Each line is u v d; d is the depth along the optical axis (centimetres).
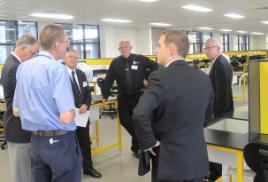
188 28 1512
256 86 192
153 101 138
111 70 352
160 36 153
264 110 194
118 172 322
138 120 138
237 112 261
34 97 153
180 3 773
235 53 1055
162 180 145
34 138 163
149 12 914
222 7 866
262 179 155
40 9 778
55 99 150
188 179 142
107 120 571
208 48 263
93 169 313
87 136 304
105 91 360
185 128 143
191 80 145
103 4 744
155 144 144
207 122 204
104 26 1256
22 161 223
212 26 1465
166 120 142
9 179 312
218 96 256
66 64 274
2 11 782
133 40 1409
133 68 341
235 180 264
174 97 139
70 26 1163
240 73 763
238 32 1959
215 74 258
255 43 2355
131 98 345
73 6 758
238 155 171
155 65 340
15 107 178
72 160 165
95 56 1274
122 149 400
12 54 220
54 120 155
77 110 282
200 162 147
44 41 157
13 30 995
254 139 184
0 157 383
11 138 222
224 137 191
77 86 281
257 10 946
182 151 141
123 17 1010
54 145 158
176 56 148
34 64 155
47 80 152
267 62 190
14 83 212
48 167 166
